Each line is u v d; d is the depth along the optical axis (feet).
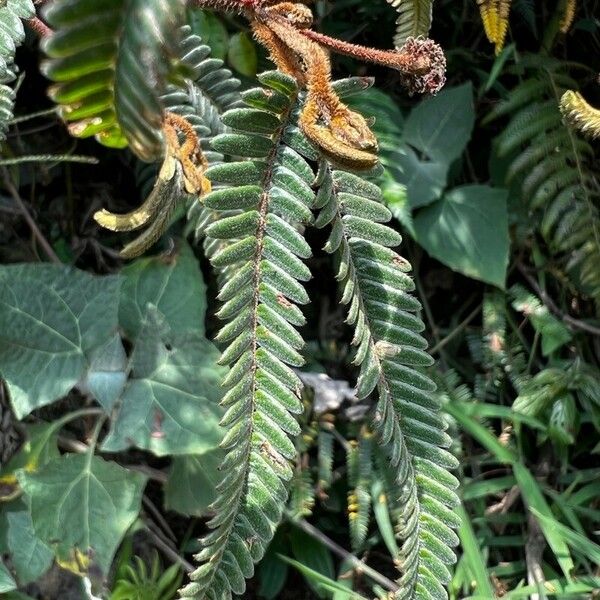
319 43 1.87
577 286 2.98
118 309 2.72
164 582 2.74
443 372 2.99
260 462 1.93
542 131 2.88
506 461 2.78
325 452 2.82
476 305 3.06
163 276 2.74
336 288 3.03
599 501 2.89
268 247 1.90
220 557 1.94
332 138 1.69
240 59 2.78
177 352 2.68
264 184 1.90
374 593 2.81
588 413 2.91
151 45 1.38
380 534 2.85
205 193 1.99
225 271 2.38
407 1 2.19
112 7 1.40
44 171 2.97
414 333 1.94
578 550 2.77
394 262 1.94
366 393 1.93
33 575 2.64
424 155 2.93
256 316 1.91
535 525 2.83
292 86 1.84
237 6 1.91
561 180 2.86
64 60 1.48
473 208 2.92
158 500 2.89
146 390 2.66
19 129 2.97
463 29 3.03
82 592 2.73
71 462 2.64
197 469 2.68
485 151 3.09
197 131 2.28
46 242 2.95
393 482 2.78
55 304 2.71
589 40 3.01
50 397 2.67
